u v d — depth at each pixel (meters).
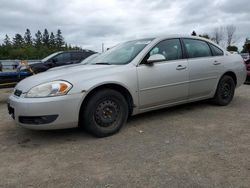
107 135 4.48
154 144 4.11
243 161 3.46
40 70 12.02
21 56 67.75
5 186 3.09
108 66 4.79
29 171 3.42
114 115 4.55
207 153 3.73
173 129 4.77
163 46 5.28
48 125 4.07
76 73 4.45
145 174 3.22
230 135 4.40
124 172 3.29
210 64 5.86
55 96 4.06
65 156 3.81
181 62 5.36
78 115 4.21
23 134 4.79
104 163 3.55
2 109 6.91
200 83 5.70
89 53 14.01
